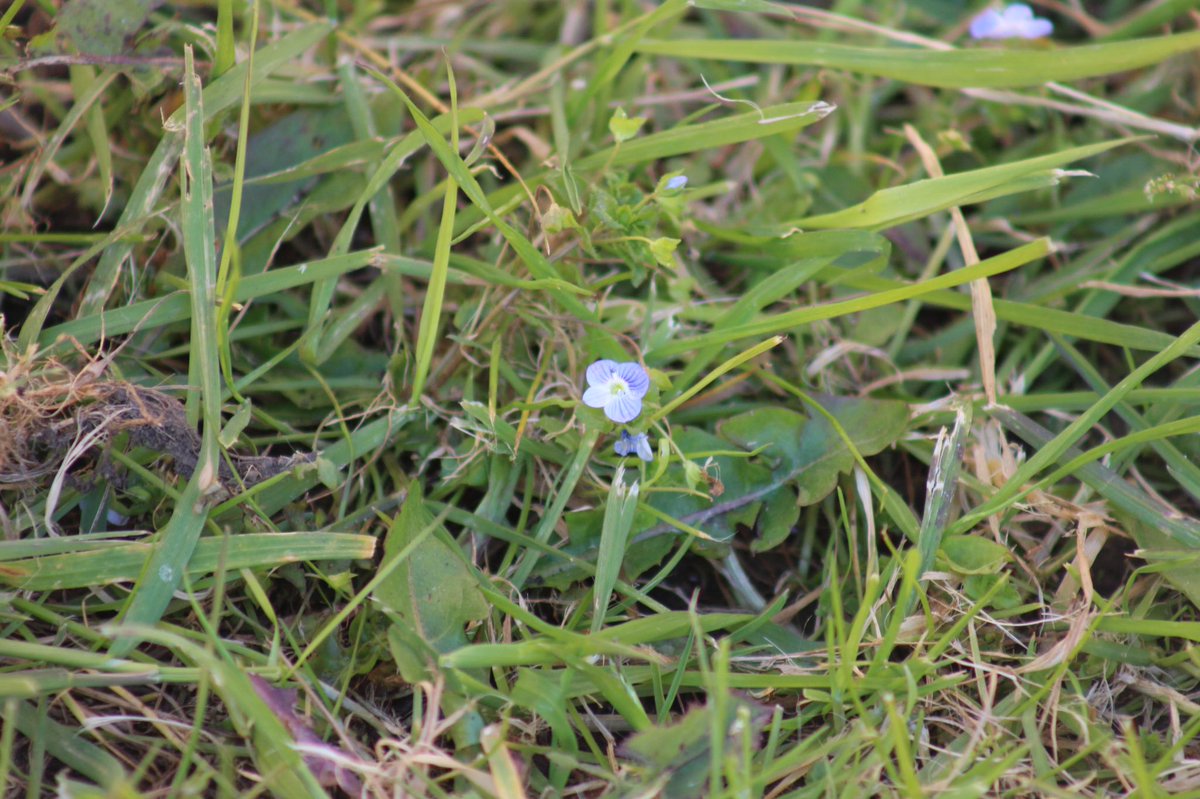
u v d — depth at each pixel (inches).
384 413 27.5
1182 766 26.1
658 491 27.1
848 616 27.1
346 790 25.8
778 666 26.7
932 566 26.8
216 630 25.8
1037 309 27.6
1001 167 27.1
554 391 27.7
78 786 25.2
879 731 26.3
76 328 26.8
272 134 28.1
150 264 27.5
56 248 27.8
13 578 26.0
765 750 26.2
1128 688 26.8
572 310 27.1
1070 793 25.9
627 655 26.3
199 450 26.6
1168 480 27.8
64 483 26.5
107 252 27.1
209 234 26.5
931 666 26.3
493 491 27.2
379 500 27.0
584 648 26.0
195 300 26.5
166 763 26.0
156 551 26.1
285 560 26.2
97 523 26.7
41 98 27.9
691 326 28.1
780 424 27.4
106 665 25.7
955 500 27.5
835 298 28.3
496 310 27.4
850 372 28.3
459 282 27.5
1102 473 27.0
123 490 26.7
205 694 25.5
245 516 26.7
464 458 27.2
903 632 26.7
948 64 28.0
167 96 27.7
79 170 28.0
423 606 26.3
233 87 27.5
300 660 26.0
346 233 27.3
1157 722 26.8
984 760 26.2
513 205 27.4
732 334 27.2
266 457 26.8
